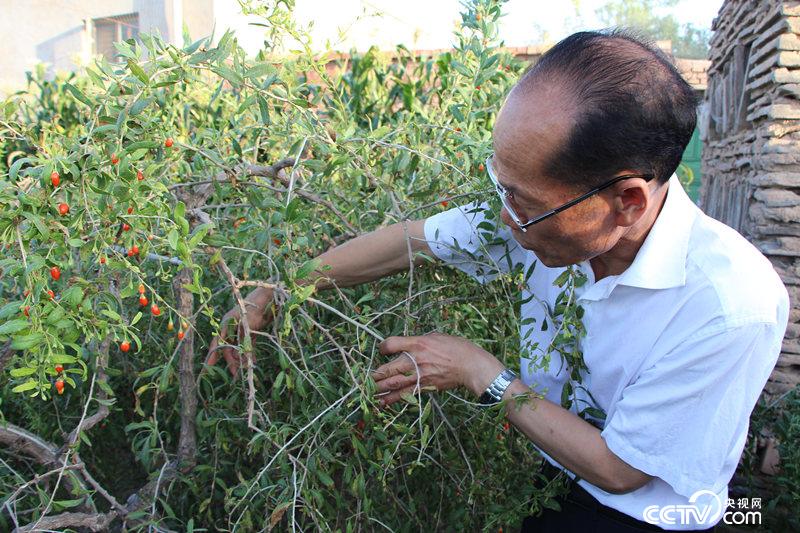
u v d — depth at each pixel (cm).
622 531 124
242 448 163
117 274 124
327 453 127
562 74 89
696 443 104
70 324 91
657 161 91
